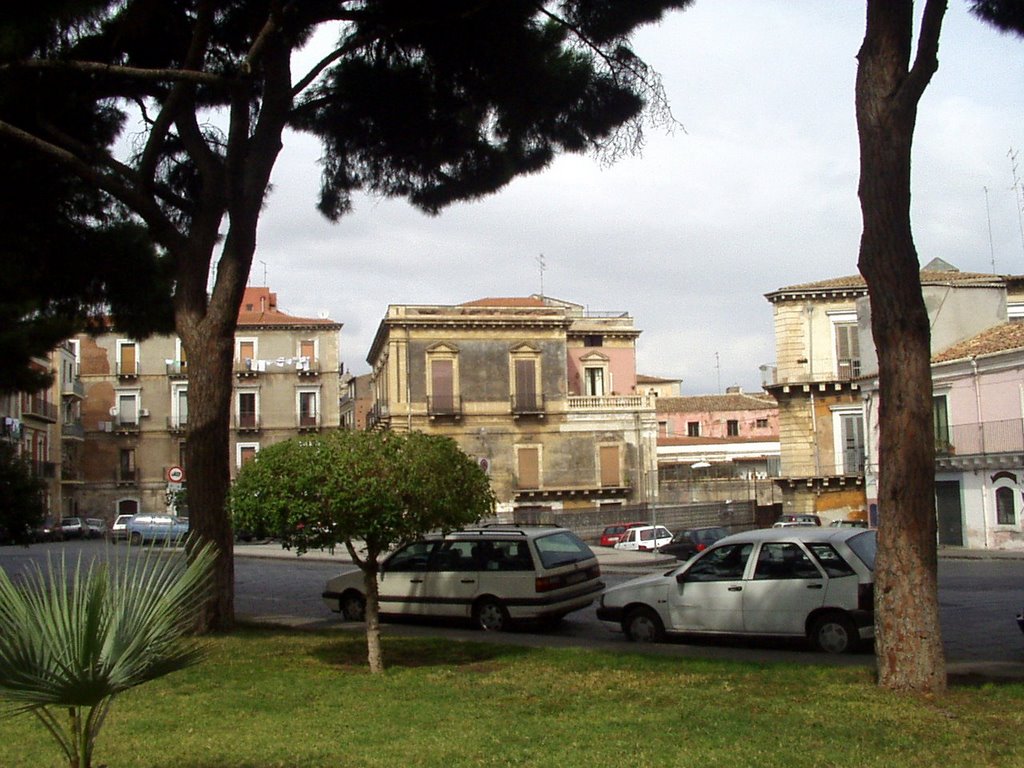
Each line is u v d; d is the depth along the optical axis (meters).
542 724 8.05
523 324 59.84
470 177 16.75
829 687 9.26
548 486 59.22
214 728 8.12
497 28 14.16
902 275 9.04
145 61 14.70
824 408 46.97
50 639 4.59
